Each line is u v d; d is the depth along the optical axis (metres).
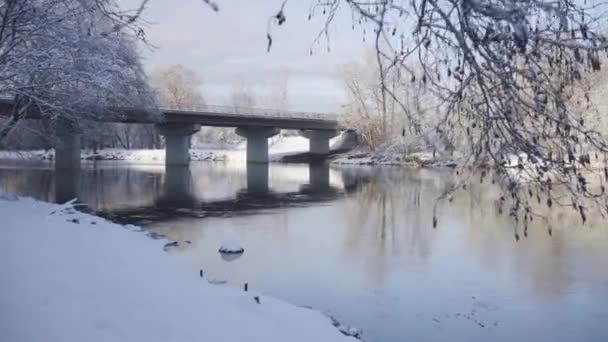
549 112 3.01
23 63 11.19
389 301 11.02
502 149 3.14
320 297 11.27
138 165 65.75
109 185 37.25
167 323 6.53
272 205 27.50
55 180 39.47
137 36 5.38
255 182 41.41
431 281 12.57
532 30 2.83
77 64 13.97
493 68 2.82
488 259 14.82
